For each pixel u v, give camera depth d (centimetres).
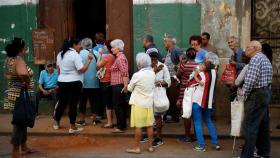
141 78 727
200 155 735
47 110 1031
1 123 968
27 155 750
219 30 971
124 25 1010
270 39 994
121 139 843
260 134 690
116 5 1009
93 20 1209
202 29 978
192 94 749
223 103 973
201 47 918
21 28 1042
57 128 902
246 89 659
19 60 691
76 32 1115
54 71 994
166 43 912
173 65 907
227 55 970
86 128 906
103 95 906
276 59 994
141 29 996
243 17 960
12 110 695
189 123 802
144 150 769
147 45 880
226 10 964
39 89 1000
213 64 745
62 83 857
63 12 1037
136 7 993
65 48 857
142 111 738
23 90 693
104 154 752
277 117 981
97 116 952
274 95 997
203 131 866
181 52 904
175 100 926
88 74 915
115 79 852
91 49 926
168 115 941
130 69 1012
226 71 865
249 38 967
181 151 760
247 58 754
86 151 772
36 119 992
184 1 978
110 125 905
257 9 993
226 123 927
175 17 983
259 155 698
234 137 763
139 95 735
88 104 1032
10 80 697
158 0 985
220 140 831
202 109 756
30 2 1034
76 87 856
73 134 870
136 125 743
